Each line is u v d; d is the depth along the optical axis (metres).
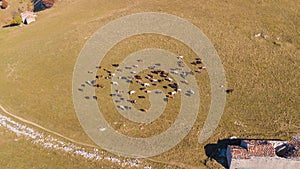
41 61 67.75
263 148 43.00
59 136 50.28
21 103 57.38
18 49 73.06
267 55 65.56
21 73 64.81
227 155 44.53
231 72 61.56
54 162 46.50
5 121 53.75
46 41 74.56
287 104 54.31
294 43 68.75
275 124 50.41
